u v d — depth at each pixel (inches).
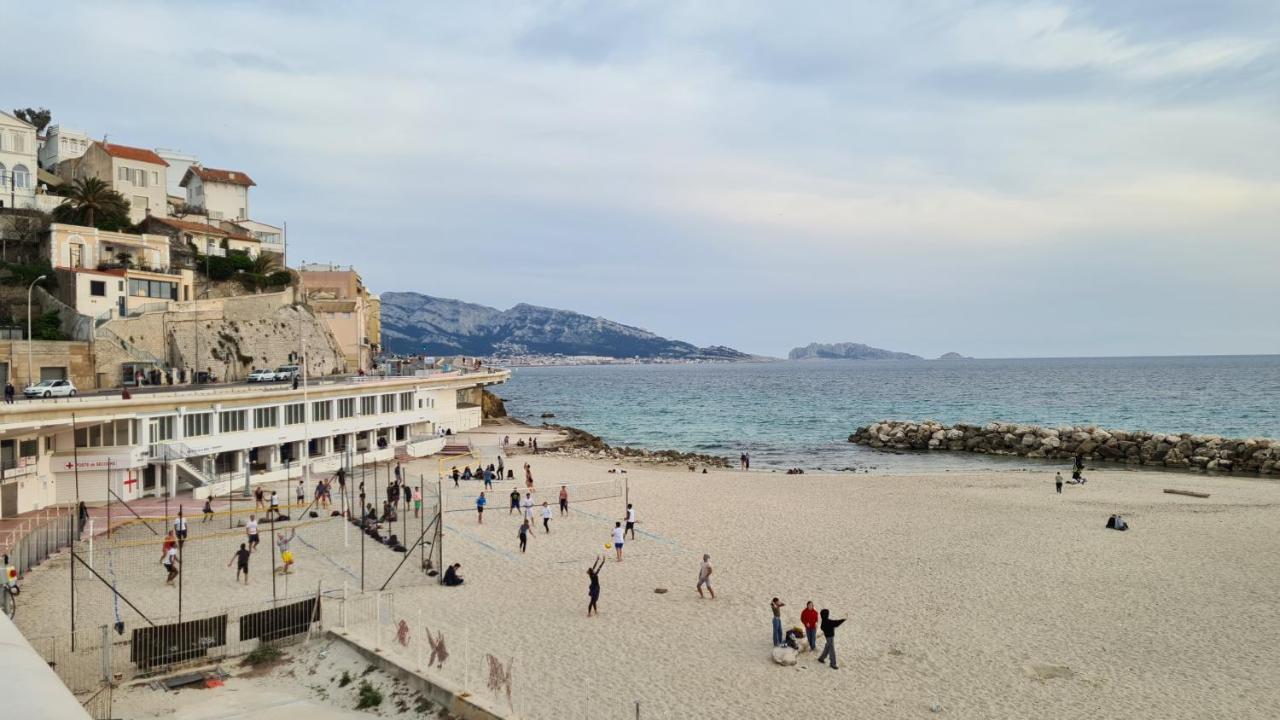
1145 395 7657.5
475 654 1013.2
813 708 884.0
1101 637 1108.5
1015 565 1480.1
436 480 2470.5
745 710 876.0
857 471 3154.5
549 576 1390.3
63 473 1839.3
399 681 925.8
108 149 3917.3
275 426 2426.2
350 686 927.7
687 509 2033.7
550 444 3671.3
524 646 1051.9
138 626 1070.4
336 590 1255.5
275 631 1036.5
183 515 1656.0
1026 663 1014.4
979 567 1465.3
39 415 1683.1
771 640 1088.8
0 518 1644.9
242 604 1169.4
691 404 7480.3
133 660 946.1
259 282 3900.1
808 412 6333.7
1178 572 1433.3
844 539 1690.5
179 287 3334.2
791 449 4008.4
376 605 1170.0
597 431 5009.8
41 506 1776.6
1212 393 7760.8
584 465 2992.1
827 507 2073.1
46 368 2449.6
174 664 967.0
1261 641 1093.8
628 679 953.5
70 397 1916.8
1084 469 3157.0
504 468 2832.2
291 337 3695.9
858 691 928.3
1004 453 3718.0
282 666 986.1
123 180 3954.2
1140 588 1336.1
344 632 1052.5
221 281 3762.3
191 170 4697.3
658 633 1109.1
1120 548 1615.4
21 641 585.9
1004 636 1110.4
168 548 1339.8
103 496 1867.6
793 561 1505.9
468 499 2135.8
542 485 2405.3
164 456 1957.4
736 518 1915.6
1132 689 938.1
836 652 1046.4
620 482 2445.9
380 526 1710.1
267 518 1727.4
